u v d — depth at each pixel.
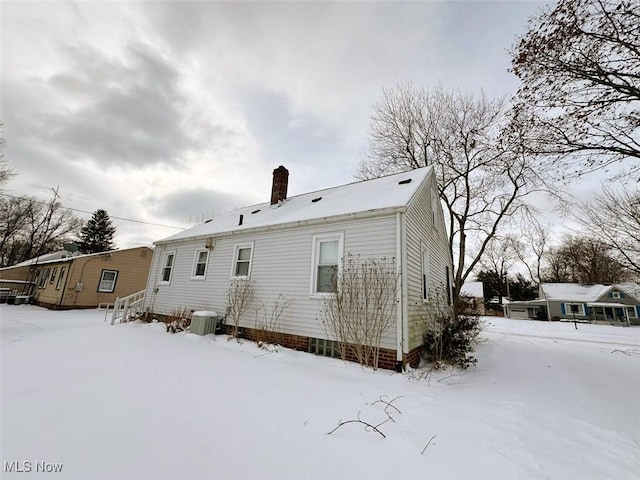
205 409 3.23
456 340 6.46
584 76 5.45
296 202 11.02
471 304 10.98
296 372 5.07
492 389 4.78
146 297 12.20
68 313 15.86
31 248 32.06
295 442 2.60
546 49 5.66
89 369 4.58
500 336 12.21
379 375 5.16
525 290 38.12
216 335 8.60
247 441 2.56
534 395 4.50
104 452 2.26
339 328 6.37
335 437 2.75
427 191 9.06
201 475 2.03
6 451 2.22
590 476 2.35
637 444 3.05
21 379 4.05
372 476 2.14
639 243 10.06
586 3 5.12
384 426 3.05
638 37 4.90
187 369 4.82
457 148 16.20
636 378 5.58
